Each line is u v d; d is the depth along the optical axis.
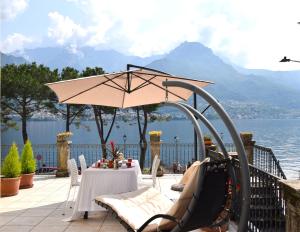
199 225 3.40
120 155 7.14
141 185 6.86
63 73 21.39
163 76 6.23
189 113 4.40
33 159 8.77
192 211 3.14
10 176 7.69
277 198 3.91
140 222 3.73
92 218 5.88
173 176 10.26
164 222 3.43
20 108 20.39
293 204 2.43
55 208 6.58
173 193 7.80
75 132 98.00
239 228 2.83
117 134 88.12
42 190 8.32
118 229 5.26
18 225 5.47
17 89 19.78
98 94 7.19
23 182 8.49
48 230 5.21
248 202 2.81
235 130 2.90
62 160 10.29
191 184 3.27
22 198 7.45
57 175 10.23
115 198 4.50
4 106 20.08
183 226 3.21
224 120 2.96
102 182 5.84
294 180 2.66
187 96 7.41
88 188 5.80
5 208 6.58
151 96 7.52
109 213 6.19
